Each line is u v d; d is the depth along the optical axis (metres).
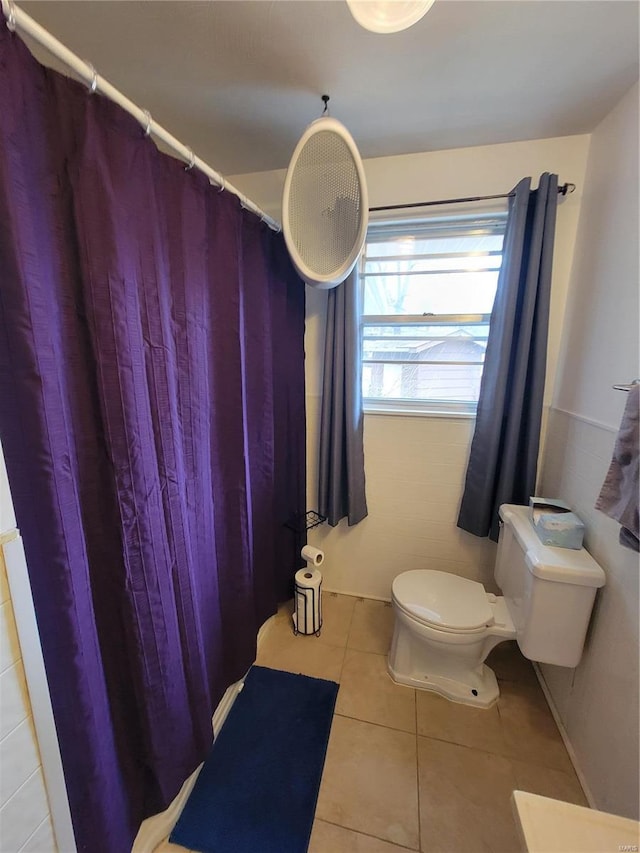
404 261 1.75
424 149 1.58
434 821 1.09
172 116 1.35
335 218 1.25
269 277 1.57
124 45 1.03
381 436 1.90
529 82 1.17
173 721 1.03
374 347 1.89
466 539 1.90
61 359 0.74
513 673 1.62
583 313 1.44
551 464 1.66
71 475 0.74
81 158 0.71
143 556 0.89
